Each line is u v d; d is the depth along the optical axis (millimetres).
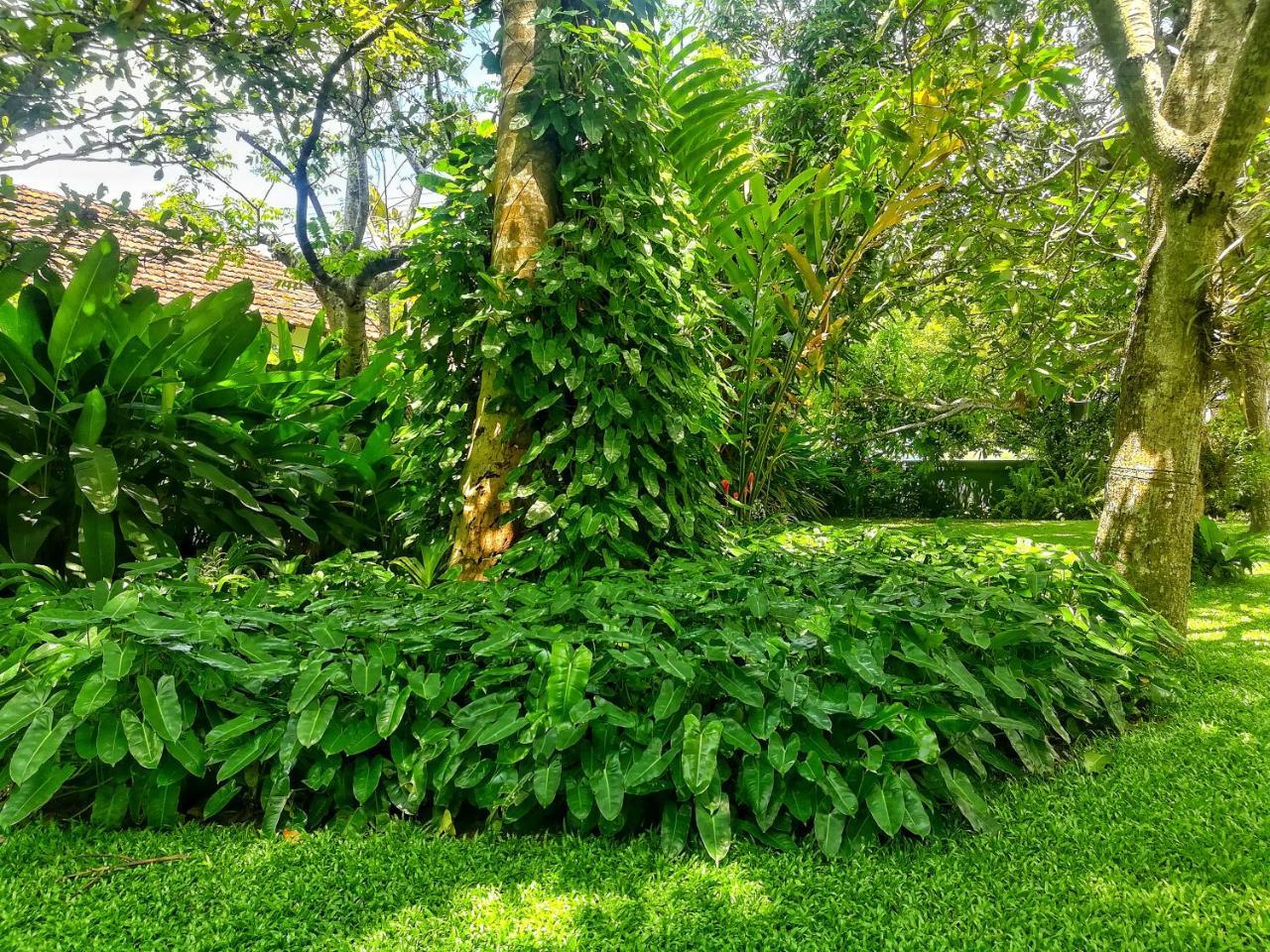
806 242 4426
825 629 1982
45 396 3156
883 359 11031
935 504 12516
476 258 3344
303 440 3979
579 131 3234
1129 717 2646
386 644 2004
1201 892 1566
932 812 1854
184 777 1863
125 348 3113
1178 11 4387
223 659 1858
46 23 2602
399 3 4270
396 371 4480
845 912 1530
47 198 6035
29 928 1480
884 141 3793
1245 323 2988
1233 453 8211
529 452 3078
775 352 5418
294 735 1856
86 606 2104
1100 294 4672
